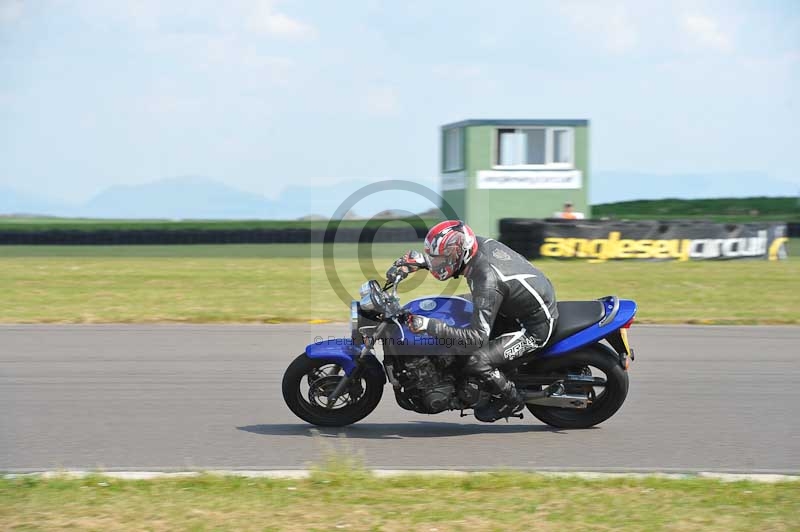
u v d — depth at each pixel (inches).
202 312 1282.0
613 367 673.6
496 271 643.5
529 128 2600.9
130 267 1948.8
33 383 834.2
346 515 462.0
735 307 1364.4
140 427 681.0
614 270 1844.2
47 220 5816.9
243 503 480.7
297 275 1759.4
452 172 2687.0
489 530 442.0
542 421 692.1
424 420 723.4
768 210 4333.2
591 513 468.1
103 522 449.4
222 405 756.0
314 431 676.7
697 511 473.7
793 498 500.4
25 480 526.6
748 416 730.8
